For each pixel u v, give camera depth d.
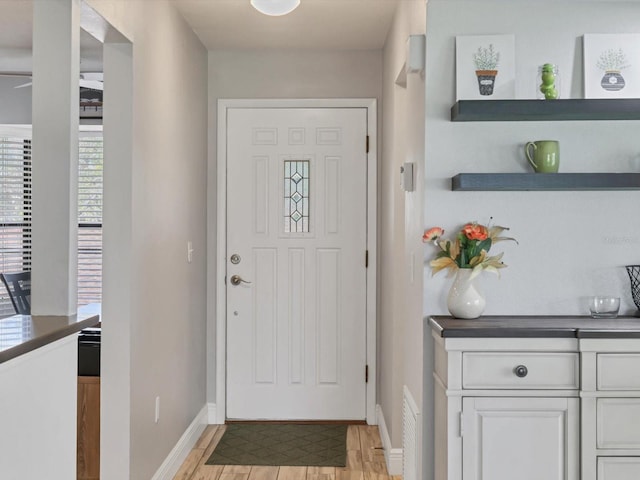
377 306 4.73
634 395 2.29
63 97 2.38
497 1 2.73
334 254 4.76
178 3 3.71
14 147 5.43
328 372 4.78
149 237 3.25
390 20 4.02
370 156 4.72
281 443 4.32
